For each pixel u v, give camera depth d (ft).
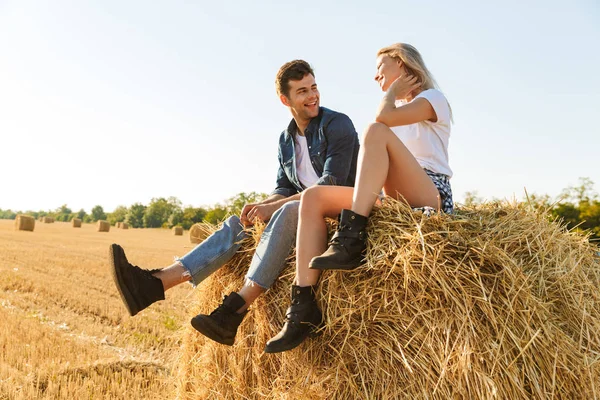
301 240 9.25
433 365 8.10
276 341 8.77
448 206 10.38
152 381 16.38
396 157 9.41
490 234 8.72
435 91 10.45
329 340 9.01
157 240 121.08
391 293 8.53
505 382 7.80
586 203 78.59
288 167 13.37
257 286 9.88
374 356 8.55
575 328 8.50
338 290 8.89
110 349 20.67
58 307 27.94
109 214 395.34
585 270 9.49
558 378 8.00
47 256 53.26
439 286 8.22
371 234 8.87
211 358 11.27
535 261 8.84
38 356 18.60
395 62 11.16
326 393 8.94
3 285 32.12
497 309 8.07
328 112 12.86
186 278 10.68
